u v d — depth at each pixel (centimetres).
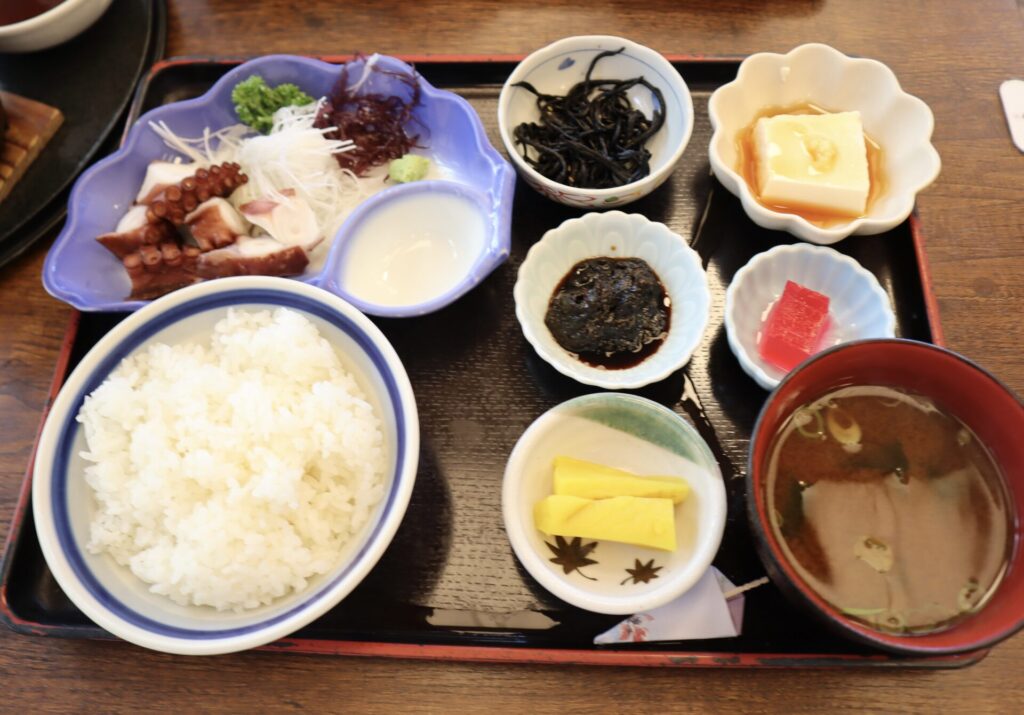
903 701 29
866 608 26
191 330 32
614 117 40
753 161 38
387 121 41
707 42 43
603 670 29
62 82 42
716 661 28
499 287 36
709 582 29
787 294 33
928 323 34
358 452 29
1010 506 27
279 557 28
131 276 36
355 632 29
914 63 42
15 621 30
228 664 30
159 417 30
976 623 25
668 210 38
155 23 43
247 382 31
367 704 29
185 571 28
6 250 38
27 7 43
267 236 39
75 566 27
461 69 41
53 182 39
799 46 40
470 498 32
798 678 29
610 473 31
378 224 37
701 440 30
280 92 40
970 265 36
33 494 27
